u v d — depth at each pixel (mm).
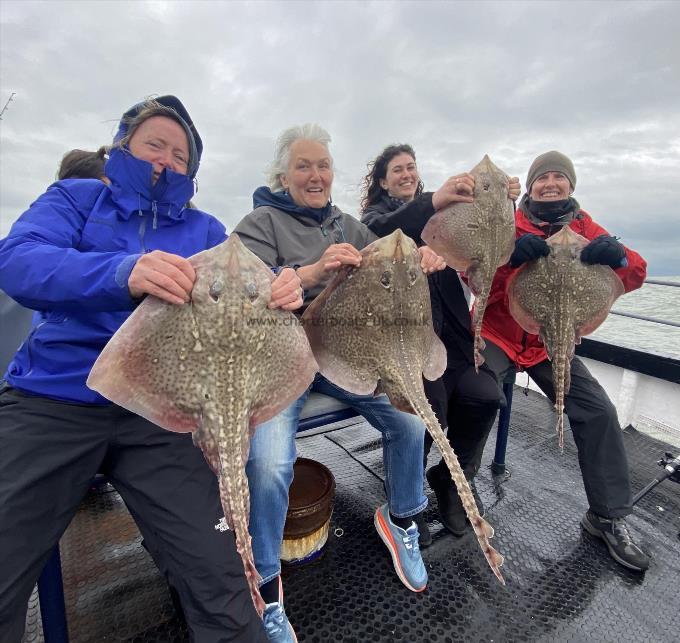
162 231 2314
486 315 3439
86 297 1611
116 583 2404
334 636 2148
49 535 1716
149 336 1519
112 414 1894
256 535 2055
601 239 2828
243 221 2992
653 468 3805
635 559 2639
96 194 2246
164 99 2363
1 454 1690
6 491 1615
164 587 2385
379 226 3422
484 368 3086
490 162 2943
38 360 1915
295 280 1793
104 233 2148
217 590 1749
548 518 3121
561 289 2828
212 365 1549
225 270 1605
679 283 3998
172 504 1831
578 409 3010
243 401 1563
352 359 2227
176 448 1925
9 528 1577
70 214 2123
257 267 1704
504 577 2564
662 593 2508
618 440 2885
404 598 2379
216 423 1518
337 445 4078
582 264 2859
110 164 2178
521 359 3334
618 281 2969
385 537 2596
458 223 2869
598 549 2832
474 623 2248
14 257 1726
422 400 1938
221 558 1774
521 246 2898
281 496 2094
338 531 2902
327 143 3062
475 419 2912
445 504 2963
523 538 2908
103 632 2127
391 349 2154
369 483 3471
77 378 1871
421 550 2771
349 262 2180
